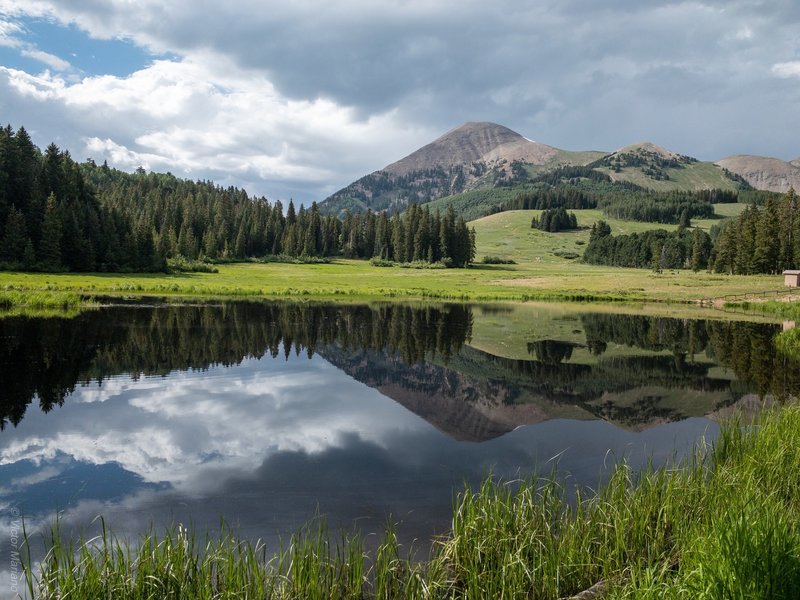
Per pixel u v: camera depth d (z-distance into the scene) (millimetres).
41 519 9508
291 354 29781
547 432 16328
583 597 6395
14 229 81250
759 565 5320
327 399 20234
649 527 7680
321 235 169375
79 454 13344
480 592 6453
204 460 13102
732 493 8328
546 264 187000
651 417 18453
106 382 21484
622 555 7281
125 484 11398
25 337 30328
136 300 55906
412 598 6297
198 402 19047
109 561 6270
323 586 6488
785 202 111000
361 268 141375
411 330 42031
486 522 7555
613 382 24828
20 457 13023
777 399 21312
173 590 6062
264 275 110062
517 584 6500
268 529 9180
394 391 21953
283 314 48875
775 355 33062
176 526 9258
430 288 89938
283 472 12297
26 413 16922
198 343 31484
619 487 8734
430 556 8078
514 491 10875
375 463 13016
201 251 132625
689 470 9531
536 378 25547
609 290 90312
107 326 35938
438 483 11664
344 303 63938
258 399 19812
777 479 9188
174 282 81062
